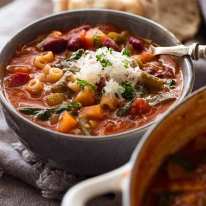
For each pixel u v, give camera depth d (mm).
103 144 394
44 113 433
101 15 523
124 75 453
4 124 496
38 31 515
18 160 453
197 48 462
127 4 600
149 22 506
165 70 477
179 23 616
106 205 407
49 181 435
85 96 438
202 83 524
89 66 453
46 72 471
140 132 396
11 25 634
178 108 338
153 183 334
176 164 344
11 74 476
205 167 344
